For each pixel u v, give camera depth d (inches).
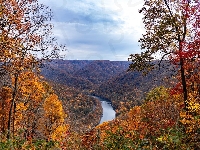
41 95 969.5
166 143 412.5
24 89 772.0
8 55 499.2
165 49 571.8
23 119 986.7
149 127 571.8
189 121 441.4
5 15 522.9
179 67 599.8
